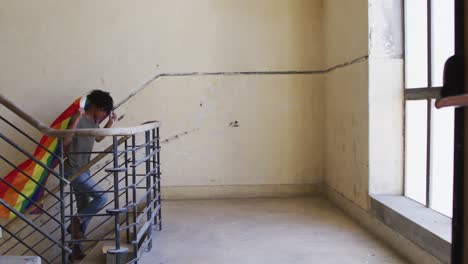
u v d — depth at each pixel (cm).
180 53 480
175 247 324
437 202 302
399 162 355
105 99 378
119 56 477
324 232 356
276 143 491
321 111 490
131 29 476
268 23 482
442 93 85
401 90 352
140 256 283
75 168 362
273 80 486
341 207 432
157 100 482
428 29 307
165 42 479
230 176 491
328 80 468
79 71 476
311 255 302
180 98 483
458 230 85
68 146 364
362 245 321
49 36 473
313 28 485
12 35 472
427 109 312
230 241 337
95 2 473
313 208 438
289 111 489
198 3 477
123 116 480
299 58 486
